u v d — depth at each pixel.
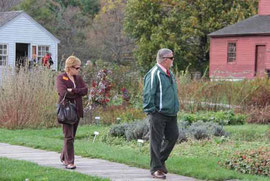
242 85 21.38
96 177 8.54
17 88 16.55
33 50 41.06
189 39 47.84
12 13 40.72
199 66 48.03
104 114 18.08
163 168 8.85
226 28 41.59
